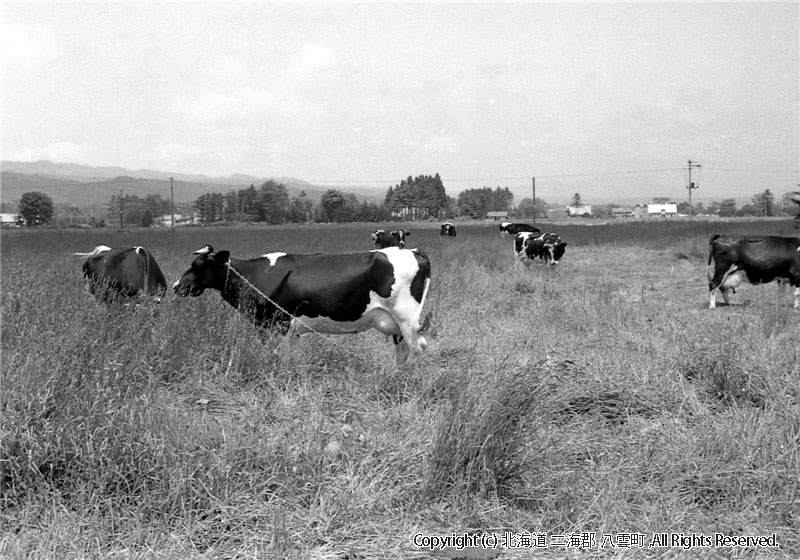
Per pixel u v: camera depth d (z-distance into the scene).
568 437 5.52
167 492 4.38
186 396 6.46
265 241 33.34
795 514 4.43
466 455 4.64
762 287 15.29
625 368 7.34
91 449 4.52
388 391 6.75
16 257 19.28
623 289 15.64
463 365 7.05
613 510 4.36
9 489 4.46
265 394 6.61
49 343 6.07
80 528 3.97
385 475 4.76
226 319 7.78
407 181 125.94
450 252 24.41
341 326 7.81
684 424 5.90
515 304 12.44
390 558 3.97
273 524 4.14
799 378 6.77
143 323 7.45
